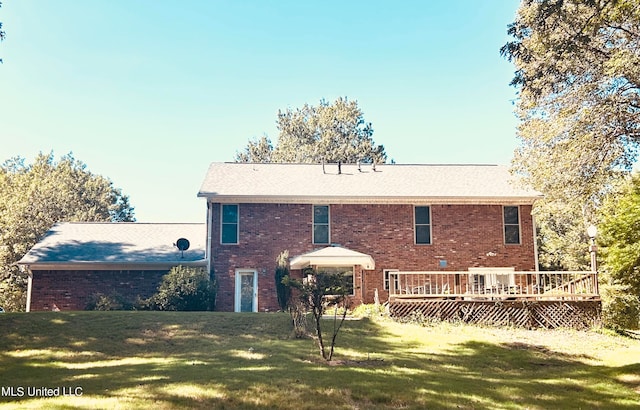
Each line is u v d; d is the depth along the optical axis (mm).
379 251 26781
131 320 18344
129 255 26844
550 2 19109
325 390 11195
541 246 41406
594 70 19875
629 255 22859
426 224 27203
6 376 12547
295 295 24984
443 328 19359
